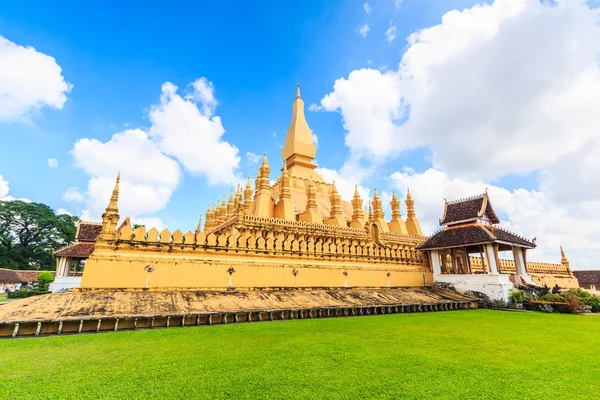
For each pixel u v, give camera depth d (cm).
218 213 3678
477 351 804
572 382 584
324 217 3081
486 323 1291
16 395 490
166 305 1169
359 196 3172
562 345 884
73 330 986
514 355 770
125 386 536
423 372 629
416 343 883
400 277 2261
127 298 1187
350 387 544
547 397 514
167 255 1480
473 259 2894
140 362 671
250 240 1723
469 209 2397
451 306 1930
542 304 1800
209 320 1191
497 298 1994
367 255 2164
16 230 5347
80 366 641
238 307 1267
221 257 1611
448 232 2430
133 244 1419
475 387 553
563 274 3325
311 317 1411
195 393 510
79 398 485
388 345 852
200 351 765
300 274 1808
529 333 1068
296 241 1884
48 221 5512
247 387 537
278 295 1500
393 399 497
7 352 740
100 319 995
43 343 834
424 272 2422
